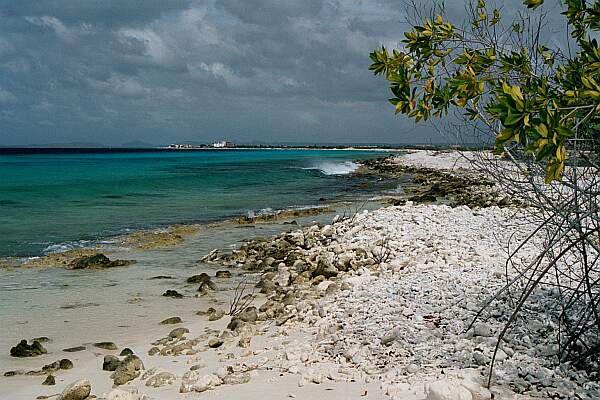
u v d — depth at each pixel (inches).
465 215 727.7
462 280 385.4
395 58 204.5
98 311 420.5
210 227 854.5
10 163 2733.8
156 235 769.6
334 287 430.0
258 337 341.4
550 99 165.0
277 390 235.6
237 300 449.1
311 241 653.9
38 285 501.0
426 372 237.5
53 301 447.8
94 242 717.9
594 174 211.0
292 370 261.3
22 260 608.4
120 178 1772.9
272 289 478.3
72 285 500.1
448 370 235.8
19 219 907.4
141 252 658.8
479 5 220.2
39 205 1087.6
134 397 239.9
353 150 7780.5
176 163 3016.7
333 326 321.4
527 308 302.8
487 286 360.8
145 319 399.5
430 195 1198.9
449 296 346.9
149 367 297.9
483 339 265.3
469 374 227.3
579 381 220.4
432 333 286.0
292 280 497.0
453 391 194.9
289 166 2775.6
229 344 331.0
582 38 217.0
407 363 252.4
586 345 238.5
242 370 272.2
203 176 1961.1
